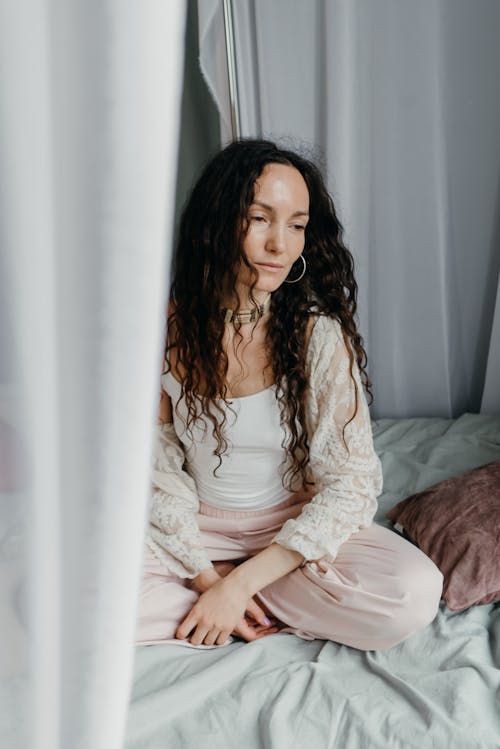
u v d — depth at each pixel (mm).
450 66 1969
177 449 1383
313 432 1331
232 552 1417
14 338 429
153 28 404
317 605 1303
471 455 1906
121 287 439
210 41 1875
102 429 463
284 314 1279
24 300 421
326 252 1323
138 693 1204
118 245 431
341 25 1862
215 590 1291
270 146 1222
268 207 1161
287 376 1273
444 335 2143
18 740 521
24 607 489
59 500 477
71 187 422
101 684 517
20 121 393
